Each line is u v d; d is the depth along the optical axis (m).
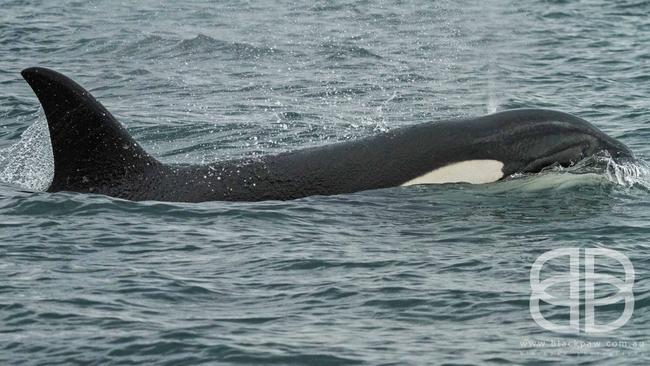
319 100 96.56
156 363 38.75
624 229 54.22
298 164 60.62
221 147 76.31
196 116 88.31
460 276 47.50
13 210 56.25
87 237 52.44
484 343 40.31
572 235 53.31
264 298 44.97
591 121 85.44
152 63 118.50
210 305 44.16
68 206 56.75
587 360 38.59
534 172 60.44
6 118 86.00
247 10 162.88
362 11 160.12
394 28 145.25
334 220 55.78
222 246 51.62
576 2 159.88
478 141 60.75
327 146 61.88
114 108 92.75
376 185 59.94
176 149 75.94
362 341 40.59
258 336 40.91
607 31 136.88
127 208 56.97
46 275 47.09
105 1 169.88
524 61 118.19
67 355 39.31
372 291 45.66
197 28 145.88
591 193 60.03
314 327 41.91
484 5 159.88
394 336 41.03
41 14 154.75
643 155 72.06
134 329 41.41
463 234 53.72
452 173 60.19
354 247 51.59
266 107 92.94
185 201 59.03
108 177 59.44
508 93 99.38
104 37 134.12
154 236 52.91
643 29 138.00
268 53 124.19
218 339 40.53
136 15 157.38
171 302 44.41
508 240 52.72
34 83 57.94
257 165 60.69
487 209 57.41
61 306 43.56
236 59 120.62
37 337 40.69
